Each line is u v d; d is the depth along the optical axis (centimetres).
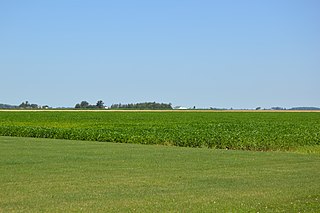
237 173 2444
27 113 13012
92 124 7675
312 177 2320
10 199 1736
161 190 1942
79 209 1588
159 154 3372
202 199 1764
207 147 4238
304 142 4412
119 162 2866
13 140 4669
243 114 12975
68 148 3794
